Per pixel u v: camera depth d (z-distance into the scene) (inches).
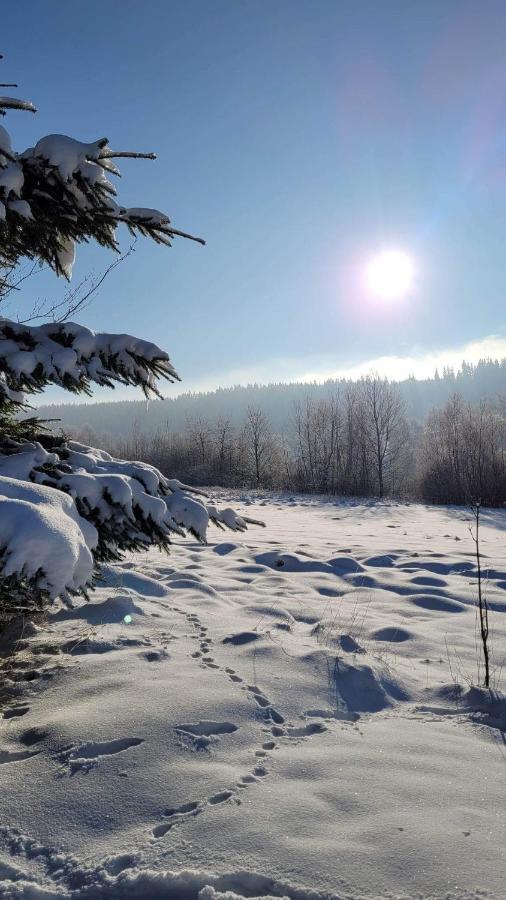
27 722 109.8
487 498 1173.7
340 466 1589.6
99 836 77.7
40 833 78.6
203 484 1653.5
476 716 121.7
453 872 68.7
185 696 117.1
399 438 1683.1
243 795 85.3
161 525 132.4
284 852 72.4
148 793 86.3
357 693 130.1
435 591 251.6
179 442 2187.5
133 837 77.0
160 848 74.4
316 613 202.5
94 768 92.8
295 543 430.6
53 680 129.0
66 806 83.9
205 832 76.9
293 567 308.0
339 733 109.4
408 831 76.6
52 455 128.3
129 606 185.3
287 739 105.8
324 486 1509.6
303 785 88.7
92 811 82.7
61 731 103.7
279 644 154.8
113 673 131.0
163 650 146.8
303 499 1176.2
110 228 139.3
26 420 147.8
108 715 108.5
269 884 67.8
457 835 76.0
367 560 337.7
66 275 153.8
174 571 270.7
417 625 195.3
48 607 185.6
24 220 125.5
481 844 74.2
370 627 187.5
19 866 72.5
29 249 143.1
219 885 68.0
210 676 129.6
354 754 99.8
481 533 569.3
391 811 81.6
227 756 97.7
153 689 120.6
